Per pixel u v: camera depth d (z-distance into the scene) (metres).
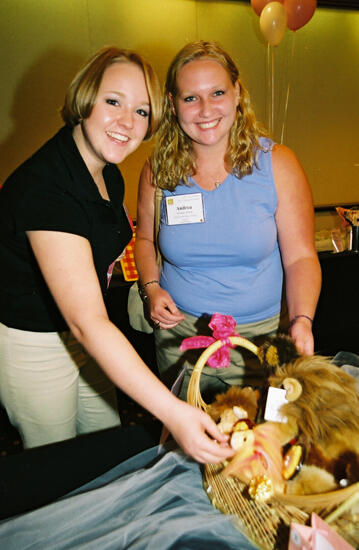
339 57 4.98
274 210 1.37
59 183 1.01
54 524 0.82
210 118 1.27
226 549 0.75
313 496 0.68
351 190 5.44
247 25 4.54
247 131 1.33
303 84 4.91
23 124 3.90
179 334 1.52
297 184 1.34
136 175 4.41
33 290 1.13
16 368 1.22
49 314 1.17
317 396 0.77
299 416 0.76
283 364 0.86
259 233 1.35
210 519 0.79
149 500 0.86
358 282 2.79
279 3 3.67
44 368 1.23
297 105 4.95
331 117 5.13
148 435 1.07
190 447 0.77
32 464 0.97
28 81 3.83
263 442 0.75
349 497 0.66
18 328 1.18
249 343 0.94
